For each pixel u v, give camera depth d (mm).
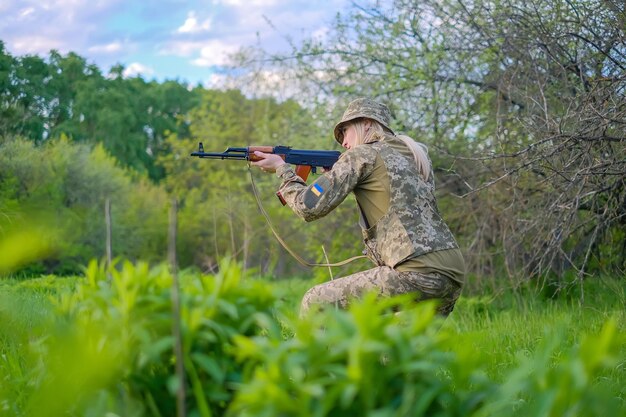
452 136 8938
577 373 1971
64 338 2322
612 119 5504
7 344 3506
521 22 6785
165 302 2291
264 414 1974
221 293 2395
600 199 6973
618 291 6973
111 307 2350
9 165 19875
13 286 7805
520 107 8086
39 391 2445
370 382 2039
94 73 52656
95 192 24094
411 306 3883
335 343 2164
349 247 10383
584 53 6688
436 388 2096
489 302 7555
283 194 4238
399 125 9305
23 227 2592
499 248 8180
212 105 29500
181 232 27219
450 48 8555
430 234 3910
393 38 9430
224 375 2322
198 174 29828
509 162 7289
